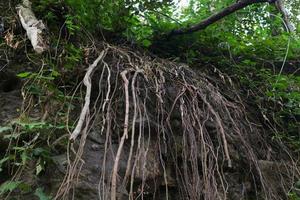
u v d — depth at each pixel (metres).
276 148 3.34
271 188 2.96
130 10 3.45
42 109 2.55
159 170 2.62
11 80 2.73
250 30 4.52
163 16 3.96
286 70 4.03
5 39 2.85
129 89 2.80
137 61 3.03
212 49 3.83
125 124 2.40
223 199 2.74
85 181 2.36
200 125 2.74
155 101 2.84
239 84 3.64
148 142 2.53
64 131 2.48
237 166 2.92
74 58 2.75
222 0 4.43
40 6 3.04
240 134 2.91
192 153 2.66
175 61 3.51
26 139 2.38
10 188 2.15
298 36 4.46
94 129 2.59
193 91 2.96
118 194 2.39
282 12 4.55
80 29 3.06
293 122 3.65
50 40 2.86
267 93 3.56
